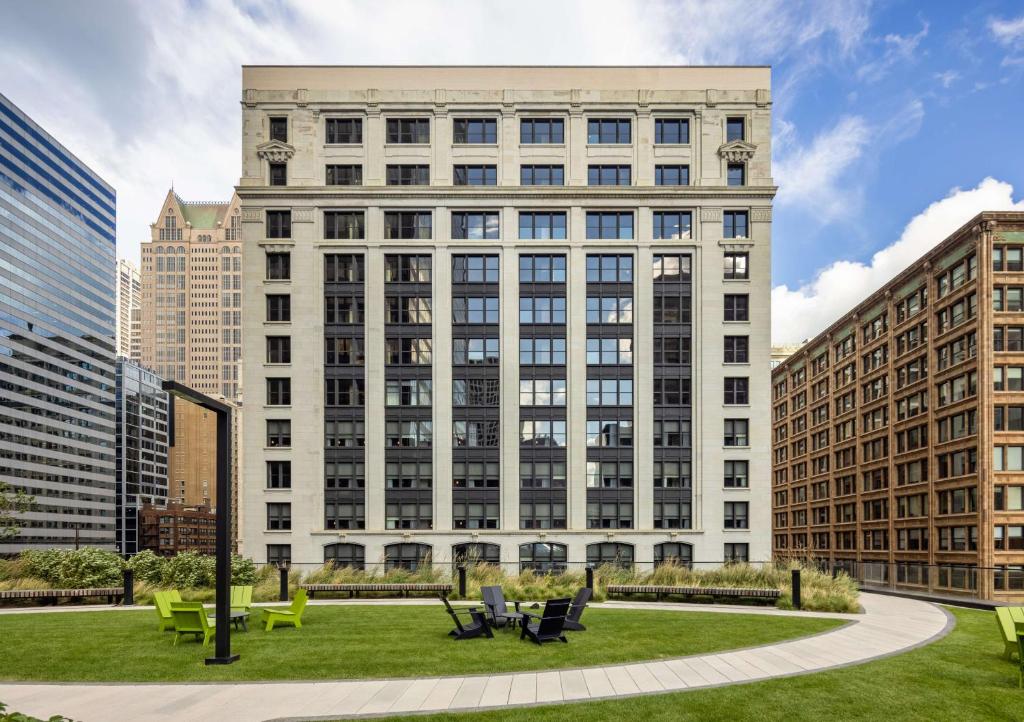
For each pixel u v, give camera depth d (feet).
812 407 271.69
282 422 150.92
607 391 150.51
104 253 489.26
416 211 155.12
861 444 228.63
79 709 35.63
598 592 86.07
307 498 147.84
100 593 83.20
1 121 386.52
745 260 153.99
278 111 155.53
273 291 152.56
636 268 152.35
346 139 157.07
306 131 155.63
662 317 152.15
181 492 617.62
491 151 156.04
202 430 630.74
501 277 152.56
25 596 81.76
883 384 216.33
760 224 152.76
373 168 155.43
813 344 268.82
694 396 150.30
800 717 33.53
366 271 152.56
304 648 51.16
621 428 149.69
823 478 260.62
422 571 99.71
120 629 60.85
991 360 164.25
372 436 149.48
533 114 156.66
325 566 105.91
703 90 155.74
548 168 156.66
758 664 45.32
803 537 278.87
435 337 151.53
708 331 151.02
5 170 389.39
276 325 151.74
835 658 47.32
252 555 147.02
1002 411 163.63
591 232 154.81
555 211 154.92
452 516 147.95
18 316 395.14
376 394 150.30
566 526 147.95
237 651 50.16
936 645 52.54
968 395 170.50
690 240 152.46
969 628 62.23
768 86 155.63
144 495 552.82
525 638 55.06
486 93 155.94
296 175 155.22
